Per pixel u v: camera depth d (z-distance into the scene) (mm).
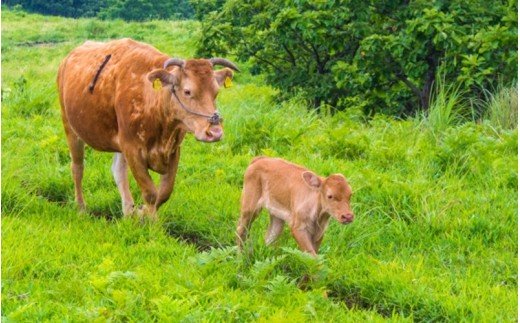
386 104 15336
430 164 10453
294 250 6746
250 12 16797
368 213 8766
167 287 6641
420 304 6699
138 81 8219
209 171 10344
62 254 7414
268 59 16719
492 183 9750
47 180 9953
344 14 14289
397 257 7648
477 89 14312
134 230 8195
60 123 13109
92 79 8680
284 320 5684
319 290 6516
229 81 7867
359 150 11172
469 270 7344
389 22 14820
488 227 8367
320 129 12500
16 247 7371
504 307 6648
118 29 36156
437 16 13133
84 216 8773
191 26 34250
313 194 7086
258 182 7555
